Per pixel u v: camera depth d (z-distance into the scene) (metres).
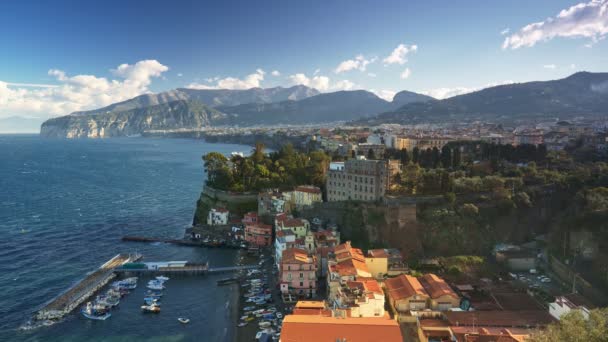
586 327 60.84
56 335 95.75
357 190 164.00
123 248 157.62
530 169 174.88
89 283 120.56
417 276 117.00
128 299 114.19
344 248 123.81
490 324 84.38
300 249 123.81
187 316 104.81
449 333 82.00
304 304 90.25
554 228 136.75
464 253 134.88
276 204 175.75
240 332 94.12
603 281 106.94
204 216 197.50
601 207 123.88
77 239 168.62
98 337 95.19
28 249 154.62
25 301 112.38
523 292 105.81
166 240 166.38
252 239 162.12
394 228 143.50
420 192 159.25
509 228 143.25
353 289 93.69
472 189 154.12
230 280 125.12
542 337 63.19
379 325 71.88
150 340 94.12
